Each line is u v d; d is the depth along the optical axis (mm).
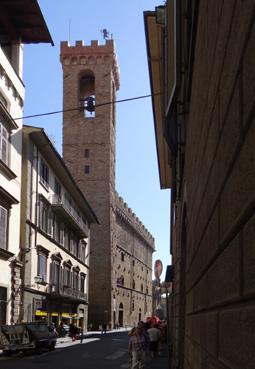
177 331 13500
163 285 23547
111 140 90750
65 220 61031
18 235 42438
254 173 2377
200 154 5078
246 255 2561
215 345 3729
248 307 2504
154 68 15539
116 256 94625
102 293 86562
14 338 33125
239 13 2670
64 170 56000
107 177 88562
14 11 32438
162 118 18219
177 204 13859
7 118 38344
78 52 90812
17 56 40688
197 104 5457
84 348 39500
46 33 34688
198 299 5383
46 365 25750
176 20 8086
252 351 2395
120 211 97938
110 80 90500
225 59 3174
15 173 41469
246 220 2562
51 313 53906
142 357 19938
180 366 11516
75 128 90000
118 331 82438
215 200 3740
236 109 2807
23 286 43469
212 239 3975
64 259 60531
